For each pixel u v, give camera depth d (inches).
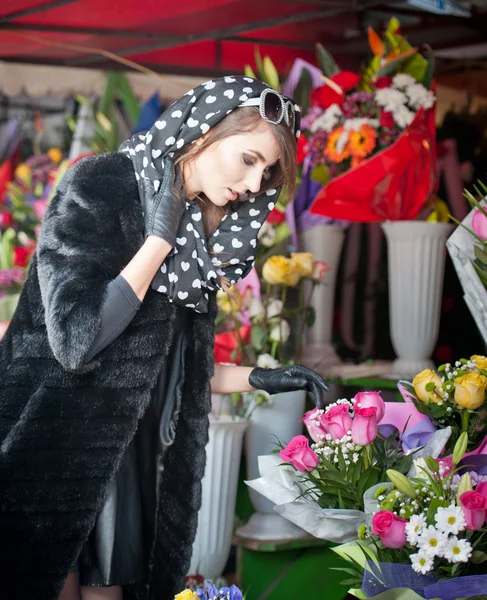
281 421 109.7
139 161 76.9
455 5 132.6
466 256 83.5
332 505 67.3
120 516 80.5
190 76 179.2
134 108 179.6
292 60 166.2
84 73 177.5
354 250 159.9
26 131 210.1
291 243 127.6
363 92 119.9
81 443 74.7
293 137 77.1
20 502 73.9
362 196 118.0
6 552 74.4
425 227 118.9
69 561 74.7
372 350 158.9
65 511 74.6
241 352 111.5
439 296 122.6
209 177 75.7
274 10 144.0
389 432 75.1
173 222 74.2
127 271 72.1
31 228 184.2
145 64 173.6
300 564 109.4
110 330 72.0
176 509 84.8
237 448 105.1
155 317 76.9
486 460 69.7
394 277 122.3
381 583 60.1
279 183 81.7
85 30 154.0
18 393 74.9
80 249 72.4
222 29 154.8
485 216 82.4
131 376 75.7
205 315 84.3
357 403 69.2
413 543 57.9
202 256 78.4
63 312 70.2
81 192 74.2
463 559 56.3
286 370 84.3
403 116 116.6
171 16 147.5
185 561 84.9
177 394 84.7
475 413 71.2
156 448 85.1
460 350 152.2
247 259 84.2
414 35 156.8
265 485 68.1
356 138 117.7
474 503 57.9
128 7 142.9
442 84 164.1
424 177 118.5
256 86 75.2
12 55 171.3
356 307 159.9
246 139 73.9
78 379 74.6
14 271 153.7
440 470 63.9
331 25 155.3
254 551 110.3
